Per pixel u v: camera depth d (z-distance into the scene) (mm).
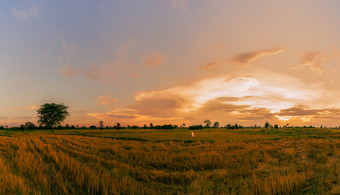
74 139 37219
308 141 26016
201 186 10586
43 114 92188
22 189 8031
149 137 41906
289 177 10133
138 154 18969
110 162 14750
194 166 14531
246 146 24531
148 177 12023
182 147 24875
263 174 12352
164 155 18438
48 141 32281
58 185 9406
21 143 29047
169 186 10664
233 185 10562
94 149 22609
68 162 12930
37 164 12852
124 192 8680
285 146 23250
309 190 9203
